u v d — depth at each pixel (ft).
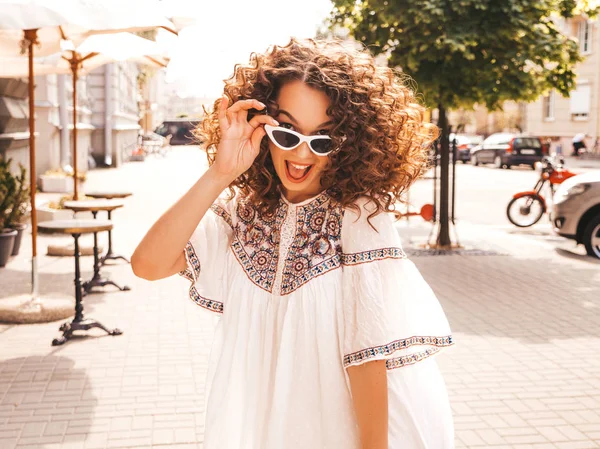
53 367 16.65
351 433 5.26
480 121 149.69
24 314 20.44
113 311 21.86
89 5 15.31
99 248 31.37
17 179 29.94
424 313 5.24
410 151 5.64
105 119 89.86
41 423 13.43
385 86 5.46
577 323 20.93
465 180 77.51
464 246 34.42
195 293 5.79
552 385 15.76
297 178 5.39
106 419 13.66
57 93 61.31
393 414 5.34
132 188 62.85
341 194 5.36
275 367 5.46
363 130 5.22
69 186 50.78
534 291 25.08
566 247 34.94
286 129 5.16
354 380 5.13
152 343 18.65
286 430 5.32
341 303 5.27
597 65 118.83
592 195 31.19
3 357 17.34
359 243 5.20
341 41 5.66
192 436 12.96
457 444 12.75
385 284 5.14
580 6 31.35
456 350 18.30
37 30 20.98
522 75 29.01
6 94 40.04
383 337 4.98
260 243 5.72
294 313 5.35
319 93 5.22
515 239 37.24
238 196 5.98
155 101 198.59
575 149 117.50
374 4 28.89
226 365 5.63
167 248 5.21
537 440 12.94
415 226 41.39
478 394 15.23
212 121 6.11
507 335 19.66
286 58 5.37
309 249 5.41
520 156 95.91
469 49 28.96
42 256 30.96
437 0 27.99
